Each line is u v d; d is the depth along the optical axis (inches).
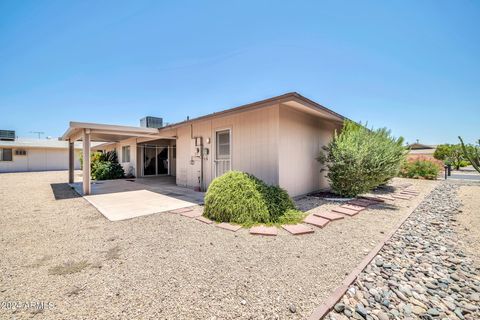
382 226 159.3
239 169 262.5
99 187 362.9
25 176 591.8
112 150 639.8
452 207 225.1
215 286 82.7
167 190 325.1
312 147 293.0
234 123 269.9
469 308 74.0
